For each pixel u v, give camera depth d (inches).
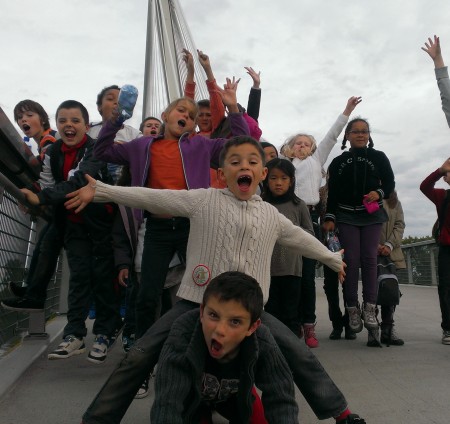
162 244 100.3
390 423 83.7
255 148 78.2
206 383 66.6
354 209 159.3
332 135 167.2
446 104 155.2
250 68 166.4
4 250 131.4
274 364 65.6
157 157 105.0
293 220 136.3
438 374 115.6
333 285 169.2
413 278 427.2
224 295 61.4
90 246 122.7
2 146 110.5
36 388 102.3
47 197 108.4
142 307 100.0
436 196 163.9
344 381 110.6
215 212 76.5
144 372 73.2
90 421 70.9
